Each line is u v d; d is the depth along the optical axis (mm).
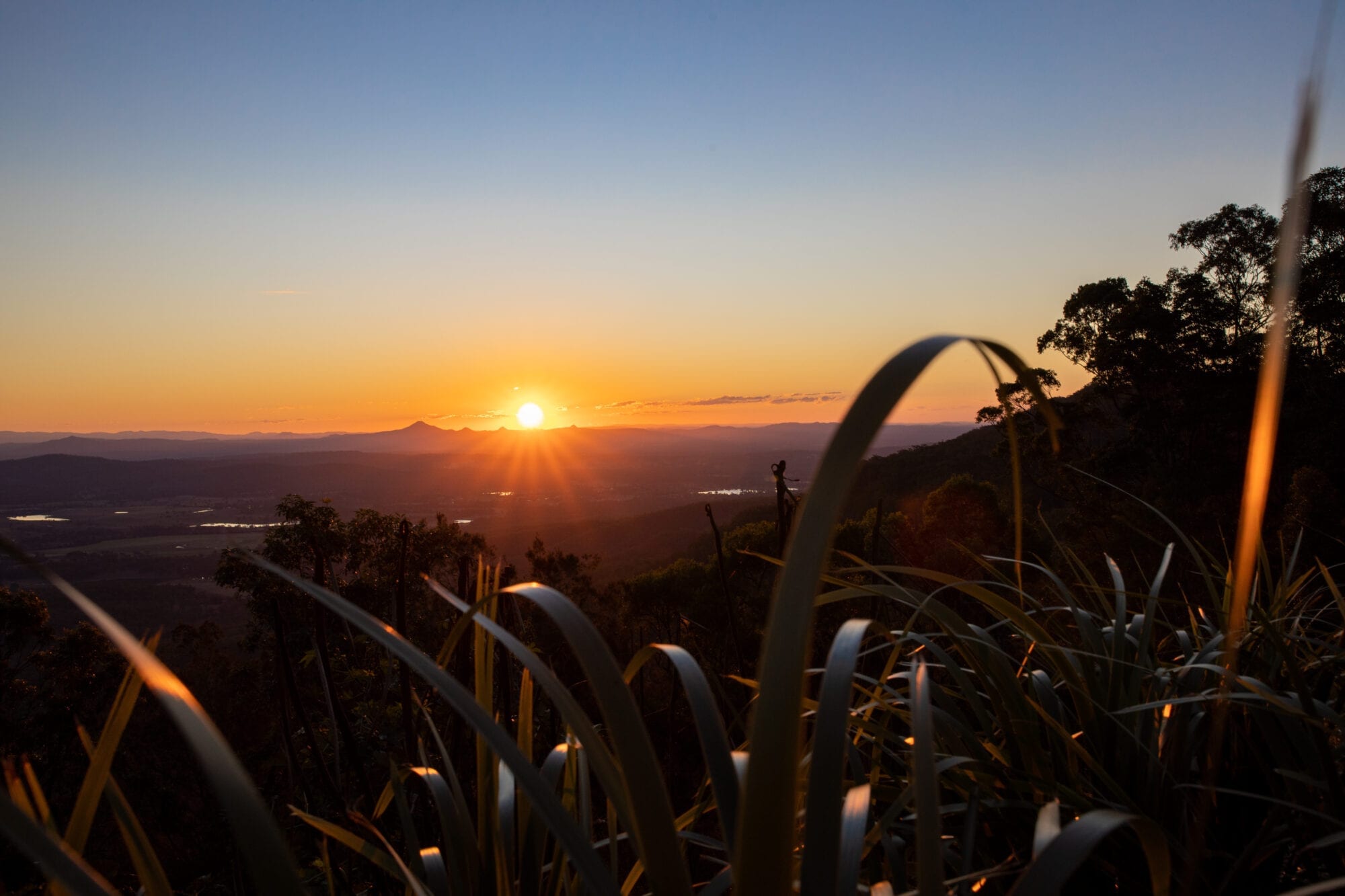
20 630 13867
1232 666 819
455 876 762
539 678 458
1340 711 1036
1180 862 838
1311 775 851
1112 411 26891
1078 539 15945
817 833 342
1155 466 21609
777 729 299
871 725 955
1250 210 21375
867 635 1416
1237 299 22344
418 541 10219
